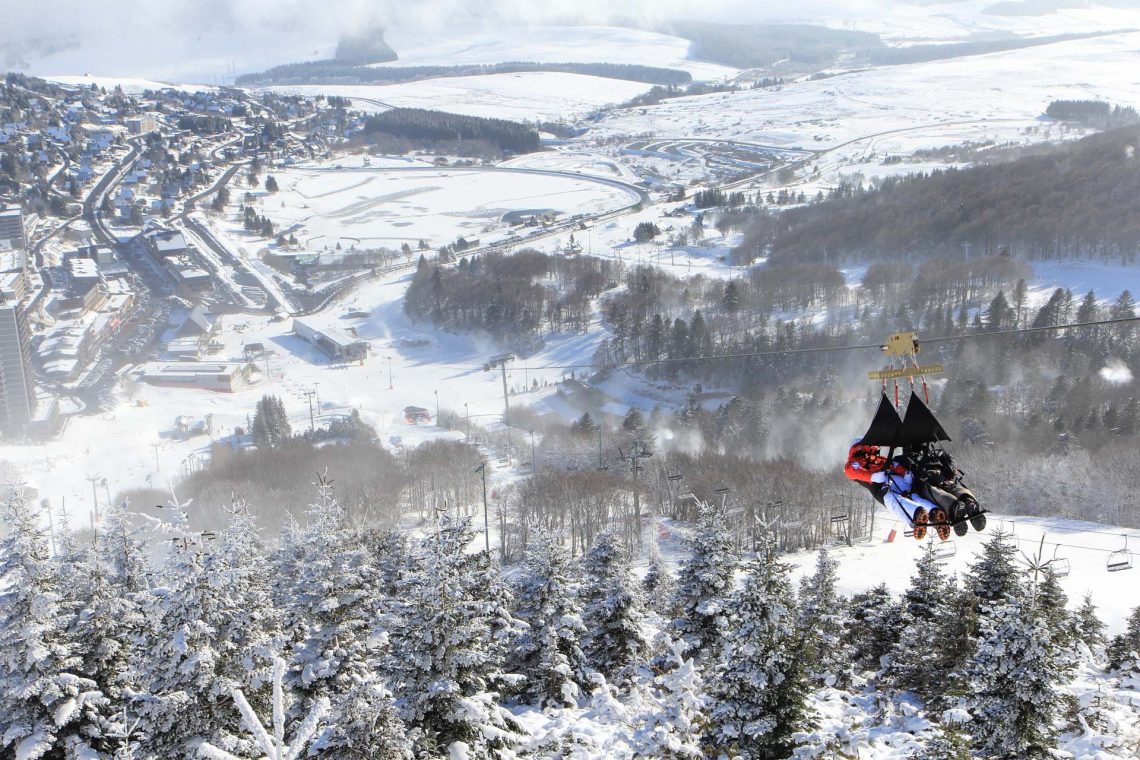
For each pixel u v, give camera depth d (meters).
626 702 51.84
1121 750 39.66
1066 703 38.44
